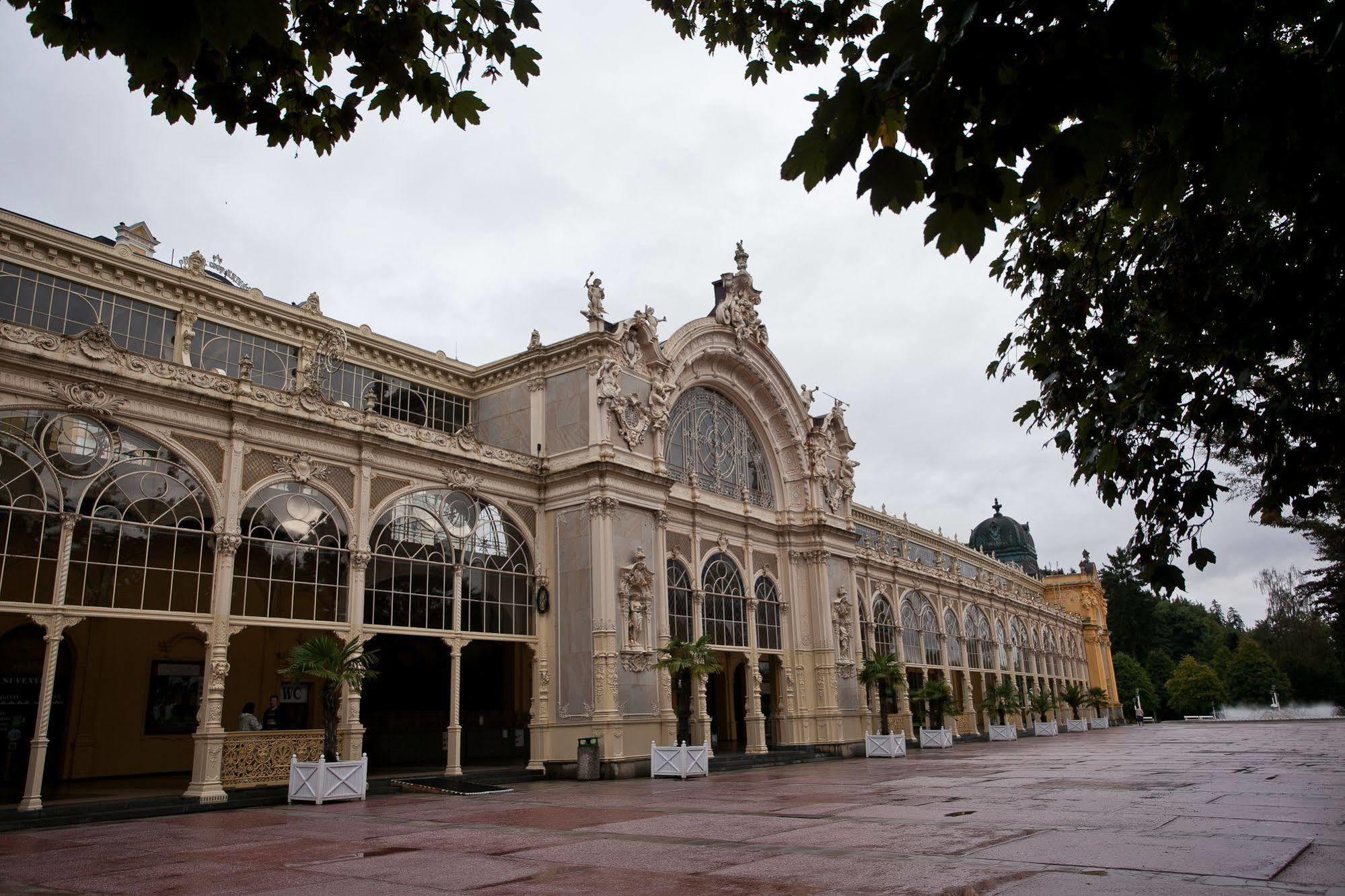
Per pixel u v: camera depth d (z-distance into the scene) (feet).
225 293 95.04
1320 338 23.63
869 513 179.93
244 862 40.22
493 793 76.23
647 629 101.81
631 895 29.50
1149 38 13.56
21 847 47.26
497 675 125.90
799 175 15.85
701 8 31.73
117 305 87.40
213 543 73.92
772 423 138.31
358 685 74.90
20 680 84.07
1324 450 24.18
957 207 14.94
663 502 109.19
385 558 86.33
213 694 70.23
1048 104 14.05
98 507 67.56
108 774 88.63
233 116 24.66
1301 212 19.86
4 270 79.97
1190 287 27.14
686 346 119.96
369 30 24.40
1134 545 27.40
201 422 74.69
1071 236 32.14
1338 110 15.24
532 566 101.65
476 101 25.39
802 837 42.78
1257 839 36.58
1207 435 25.86
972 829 43.32
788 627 131.64
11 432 64.03
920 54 14.47
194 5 13.24
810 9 26.53
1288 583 332.19
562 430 105.70
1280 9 14.76
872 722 149.48
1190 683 341.21
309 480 81.30
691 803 62.75
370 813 60.90
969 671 192.03
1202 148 14.97
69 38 17.99
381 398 107.45
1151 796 56.18
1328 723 237.86
